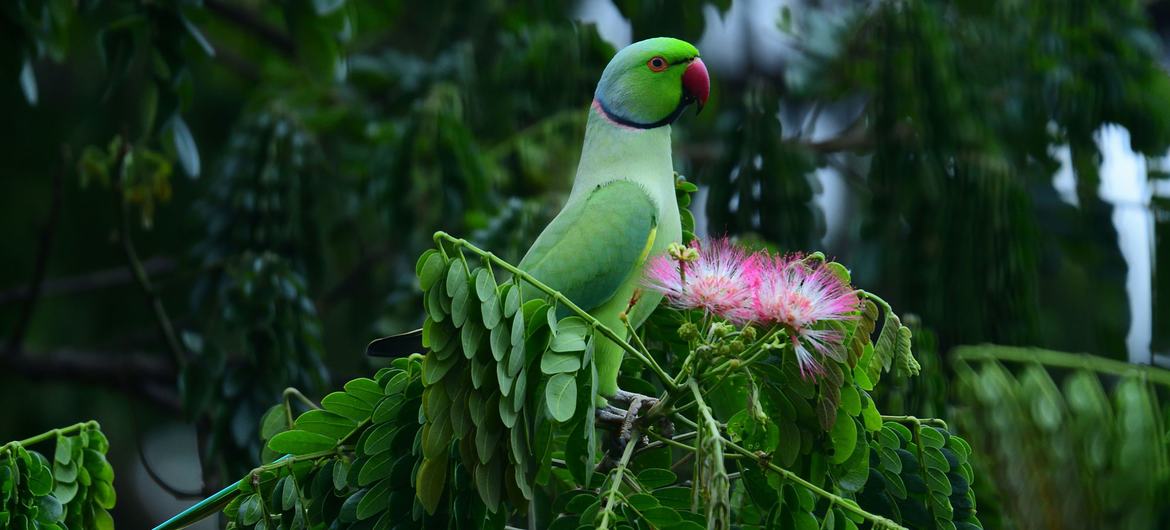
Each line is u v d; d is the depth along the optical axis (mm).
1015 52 9922
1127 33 9844
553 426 4344
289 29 8383
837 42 10156
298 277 8641
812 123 10344
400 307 8898
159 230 11820
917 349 6762
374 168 9750
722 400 4918
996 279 8602
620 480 4359
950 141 8867
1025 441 6945
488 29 10695
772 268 4445
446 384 4086
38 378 10500
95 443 5137
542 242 5742
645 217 5723
